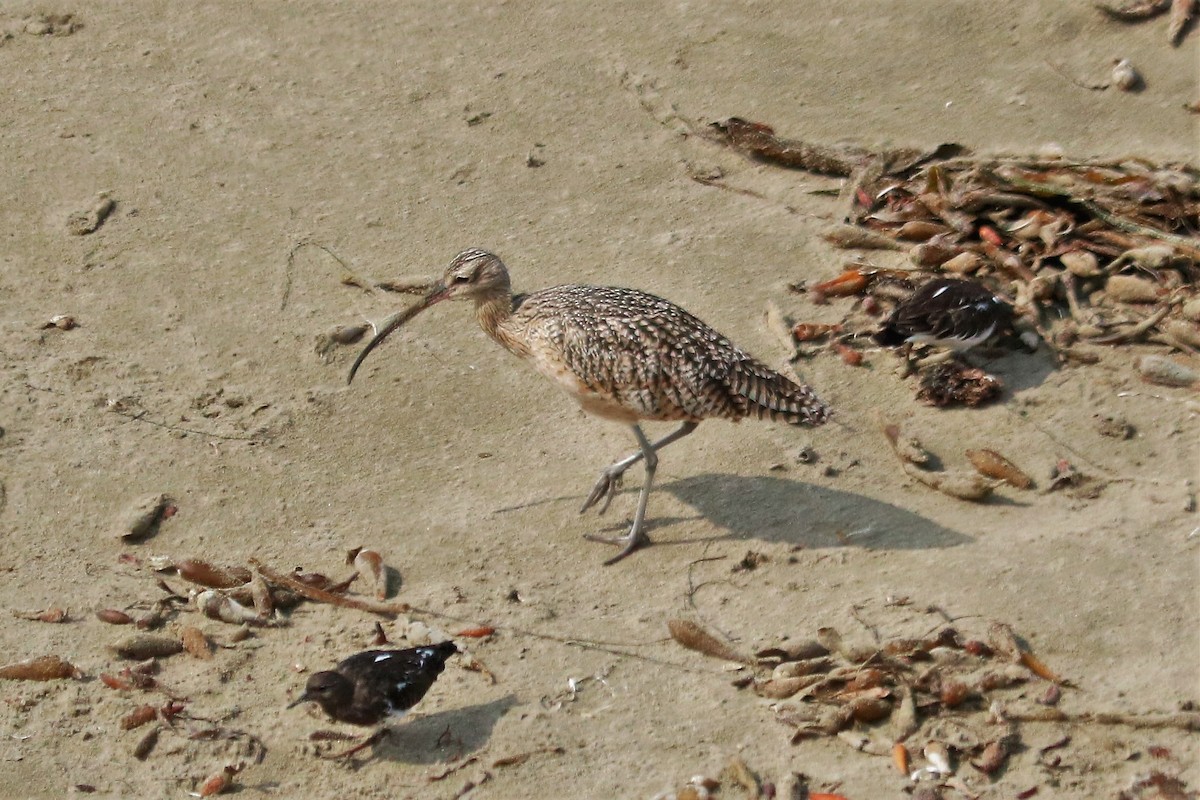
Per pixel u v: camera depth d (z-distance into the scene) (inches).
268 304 717.3
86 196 783.7
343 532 593.6
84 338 694.5
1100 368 652.7
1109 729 486.3
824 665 515.2
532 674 523.2
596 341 581.9
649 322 583.5
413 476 623.5
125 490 612.4
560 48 893.2
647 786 479.8
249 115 847.1
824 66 860.6
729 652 526.0
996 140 789.9
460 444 641.0
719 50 880.9
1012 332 669.3
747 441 636.1
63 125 835.4
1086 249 705.0
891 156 778.2
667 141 821.9
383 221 771.4
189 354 687.1
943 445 621.9
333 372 677.9
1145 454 604.7
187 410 655.1
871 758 486.9
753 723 501.7
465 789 481.7
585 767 487.2
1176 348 655.8
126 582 569.9
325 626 549.0
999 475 598.9
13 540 588.7
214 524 597.9
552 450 637.9
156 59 891.4
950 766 480.4
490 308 624.4
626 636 538.6
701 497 607.5
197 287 727.7
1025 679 502.6
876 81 845.8
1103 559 549.6
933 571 553.0
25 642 541.6
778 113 827.4
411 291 722.2
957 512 586.9
